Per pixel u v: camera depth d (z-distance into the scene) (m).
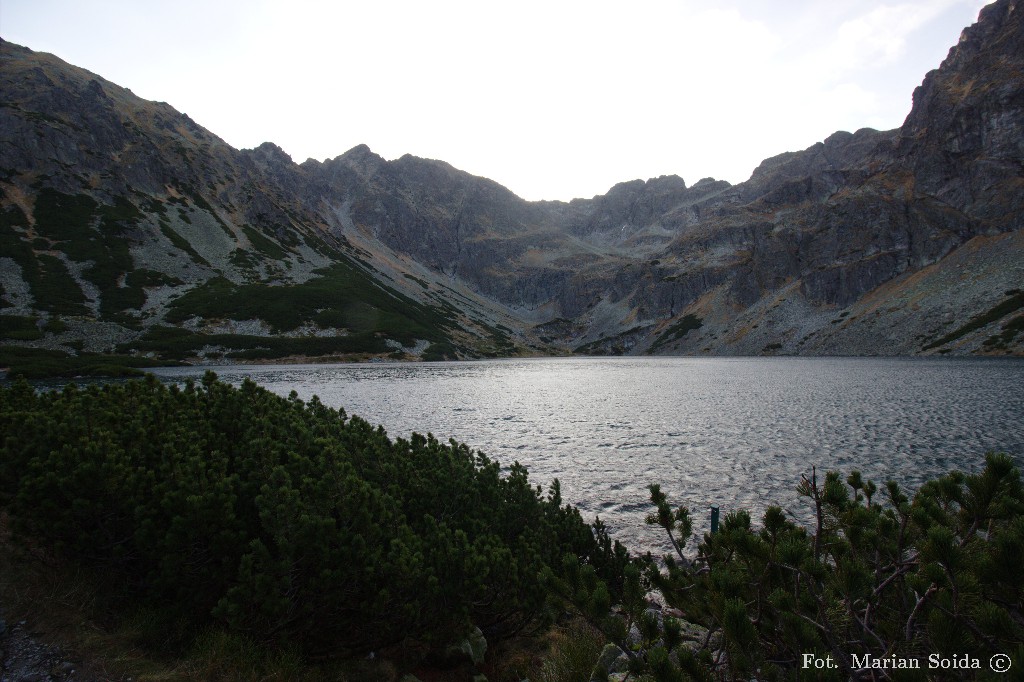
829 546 7.32
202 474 9.29
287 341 155.50
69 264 152.38
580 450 33.00
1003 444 31.03
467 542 9.98
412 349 182.38
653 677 5.50
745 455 30.67
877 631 5.77
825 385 72.00
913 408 46.62
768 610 6.43
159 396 14.13
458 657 9.38
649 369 133.88
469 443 35.66
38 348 109.88
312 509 9.05
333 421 16.30
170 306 155.62
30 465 8.91
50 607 8.06
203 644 7.94
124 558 8.73
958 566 4.89
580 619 11.38
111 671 7.12
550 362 192.38
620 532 18.88
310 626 8.55
